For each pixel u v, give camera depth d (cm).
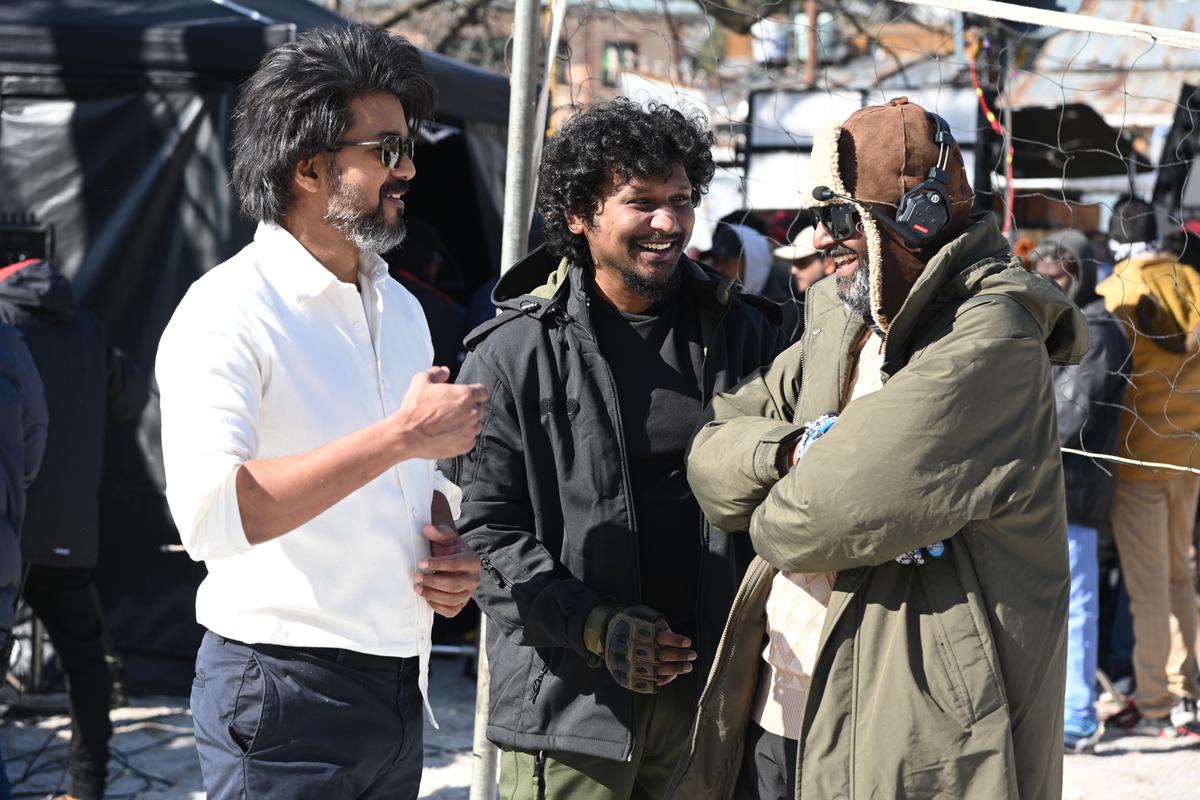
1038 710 224
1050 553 227
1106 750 579
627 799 286
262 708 237
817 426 238
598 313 300
